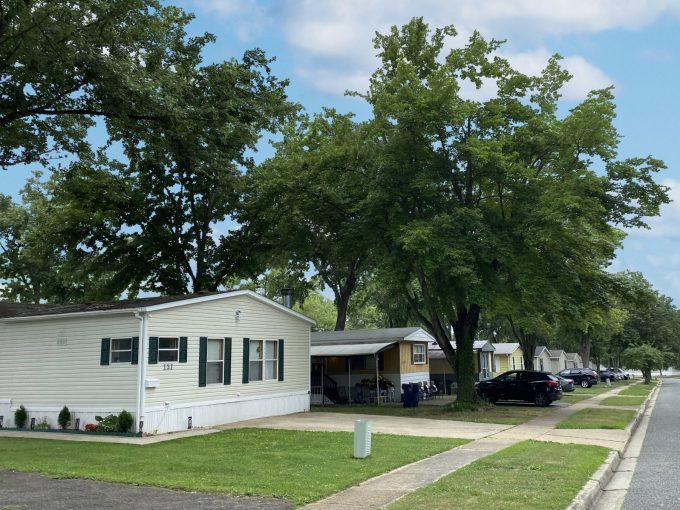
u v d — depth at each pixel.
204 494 8.34
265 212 27.09
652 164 20.94
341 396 30.41
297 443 13.71
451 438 14.72
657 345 66.00
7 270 40.72
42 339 18.45
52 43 15.23
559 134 21.64
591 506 8.20
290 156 25.33
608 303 22.84
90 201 26.44
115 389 16.67
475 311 24.48
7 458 11.78
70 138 19.98
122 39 16.97
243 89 20.80
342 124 24.67
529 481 8.91
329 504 7.69
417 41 25.08
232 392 19.28
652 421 20.62
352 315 77.69
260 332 20.94
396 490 8.55
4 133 18.42
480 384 28.25
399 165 22.27
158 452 12.53
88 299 30.03
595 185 19.91
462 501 7.56
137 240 27.41
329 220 24.86
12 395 18.70
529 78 23.12
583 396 33.41
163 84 17.97
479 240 20.34
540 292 20.25
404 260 21.89
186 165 24.12
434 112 20.39
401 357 30.39
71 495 8.31
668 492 8.86
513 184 21.81
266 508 7.48
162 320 16.92
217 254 29.22
